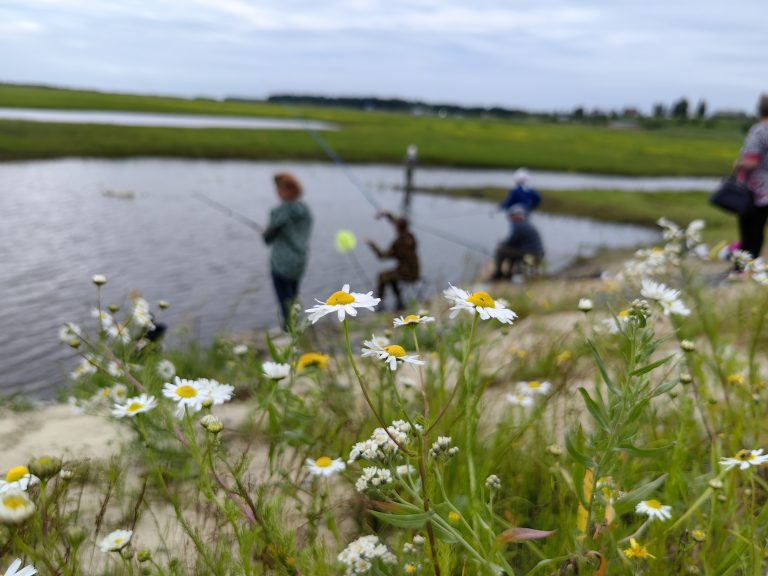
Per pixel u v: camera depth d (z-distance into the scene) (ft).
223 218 51.19
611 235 57.47
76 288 28.86
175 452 8.06
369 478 4.76
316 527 6.31
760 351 11.12
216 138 121.08
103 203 54.80
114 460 8.20
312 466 6.53
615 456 5.36
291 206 20.93
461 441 7.24
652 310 6.93
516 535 4.45
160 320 24.23
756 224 21.07
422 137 171.94
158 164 89.76
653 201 78.07
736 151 214.28
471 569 5.39
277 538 5.68
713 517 5.72
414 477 5.61
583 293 20.79
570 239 54.70
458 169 114.21
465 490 6.16
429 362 9.24
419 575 5.28
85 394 10.37
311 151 115.34
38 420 11.11
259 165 97.76
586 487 5.45
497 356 12.02
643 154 168.66
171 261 35.58
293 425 8.98
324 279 34.76
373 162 113.09
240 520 6.32
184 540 6.70
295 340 8.62
